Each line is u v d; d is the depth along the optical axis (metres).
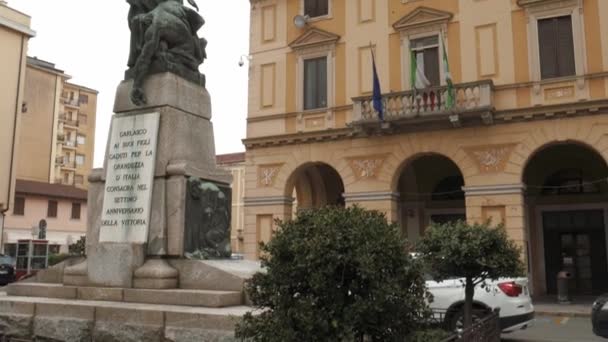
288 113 23.08
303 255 4.23
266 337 4.23
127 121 8.25
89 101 66.94
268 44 24.06
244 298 6.87
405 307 4.34
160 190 7.75
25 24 32.25
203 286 7.16
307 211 4.72
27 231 40.31
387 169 20.78
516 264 8.78
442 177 23.34
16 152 31.73
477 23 20.02
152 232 7.65
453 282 10.56
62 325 6.88
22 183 41.22
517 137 18.80
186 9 8.98
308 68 23.19
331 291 4.20
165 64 8.30
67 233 43.25
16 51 31.98
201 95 8.69
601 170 20.88
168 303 6.87
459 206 22.86
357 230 4.35
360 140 21.44
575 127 18.03
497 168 18.95
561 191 21.61
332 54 22.56
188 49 8.77
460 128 19.67
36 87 47.12
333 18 22.84
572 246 21.14
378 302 4.14
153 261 7.46
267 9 24.39
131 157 8.05
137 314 6.50
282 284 4.27
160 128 8.04
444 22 20.55
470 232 8.78
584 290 20.77
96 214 8.20
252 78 24.16
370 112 20.59
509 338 11.76
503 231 9.12
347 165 21.61
